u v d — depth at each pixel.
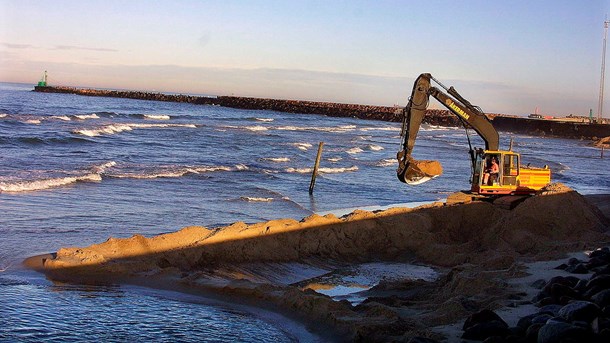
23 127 45.72
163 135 49.47
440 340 8.67
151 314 10.25
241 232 14.97
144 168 30.19
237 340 9.35
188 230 14.66
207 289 11.77
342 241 16.42
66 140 38.84
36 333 9.02
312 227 16.28
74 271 12.31
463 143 69.50
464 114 19.73
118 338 9.09
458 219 18.81
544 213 18.34
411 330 9.37
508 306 10.23
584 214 19.09
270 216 21.27
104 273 12.30
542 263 13.94
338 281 14.18
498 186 20.16
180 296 11.35
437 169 16.91
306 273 14.59
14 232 15.92
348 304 11.25
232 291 11.62
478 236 18.03
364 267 15.47
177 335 9.41
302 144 50.44
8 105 73.94
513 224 17.72
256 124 76.31
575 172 44.34
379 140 66.69
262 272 14.07
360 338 9.22
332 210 23.38
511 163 20.25
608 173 45.19
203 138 49.78
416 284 13.67
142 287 11.75
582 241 16.75
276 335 9.67
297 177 32.28
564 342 7.38
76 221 17.98
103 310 10.27
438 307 11.02
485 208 19.08
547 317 8.65
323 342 9.47
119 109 86.56
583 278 11.98
